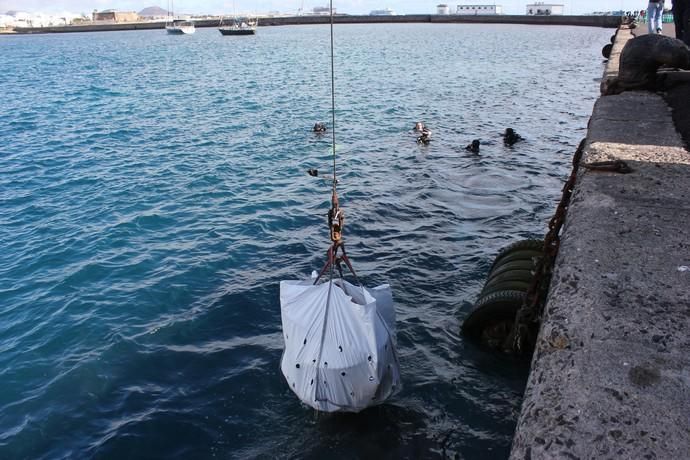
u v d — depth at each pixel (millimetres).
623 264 3832
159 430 6469
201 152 20094
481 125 24797
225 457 6047
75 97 36500
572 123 25281
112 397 7082
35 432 6555
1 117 29141
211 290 9852
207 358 7805
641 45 10281
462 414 6500
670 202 4871
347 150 20016
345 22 172875
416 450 5977
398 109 29312
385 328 5906
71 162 19172
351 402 5715
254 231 12586
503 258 8445
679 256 3914
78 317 9047
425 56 65250
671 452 2291
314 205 14227
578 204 4973
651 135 7105
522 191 15039
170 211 13992
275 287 9883
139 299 9578
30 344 8344
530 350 7320
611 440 2375
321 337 5660
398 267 10523
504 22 151000
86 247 11898
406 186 15648
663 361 2840
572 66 52625
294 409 6641
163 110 30172
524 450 2432
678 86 10219
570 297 3502
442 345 7852
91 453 6195
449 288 9672
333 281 6297
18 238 12539
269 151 20031
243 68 54562
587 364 2863
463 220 12961
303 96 34469
